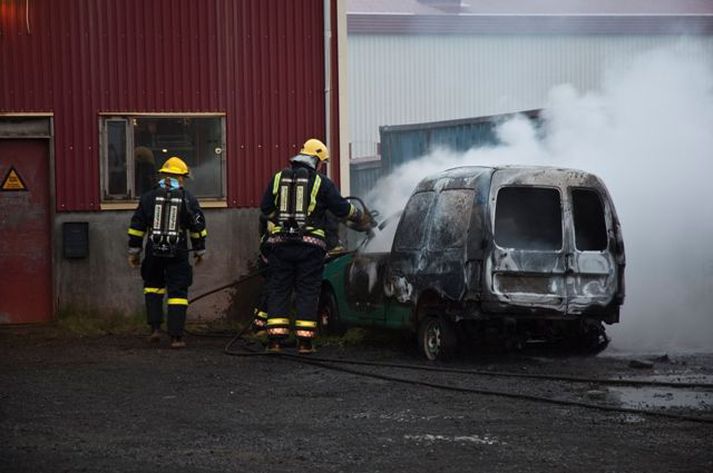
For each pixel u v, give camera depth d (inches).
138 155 928.3
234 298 943.0
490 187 685.9
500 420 499.2
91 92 919.7
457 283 685.3
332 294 828.0
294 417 509.4
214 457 425.7
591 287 703.1
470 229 684.1
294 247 730.8
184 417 510.6
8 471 404.8
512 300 684.1
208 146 941.2
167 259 786.2
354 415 513.7
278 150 950.4
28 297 911.7
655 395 567.2
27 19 909.2
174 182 786.2
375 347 784.9
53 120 912.9
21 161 912.3
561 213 697.6
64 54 915.4
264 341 812.6
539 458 421.4
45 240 915.4
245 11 943.7
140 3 927.0
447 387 586.2
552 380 618.5
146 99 928.3
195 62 936.3
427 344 713.0
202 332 887.1
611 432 470.3
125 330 891.4
